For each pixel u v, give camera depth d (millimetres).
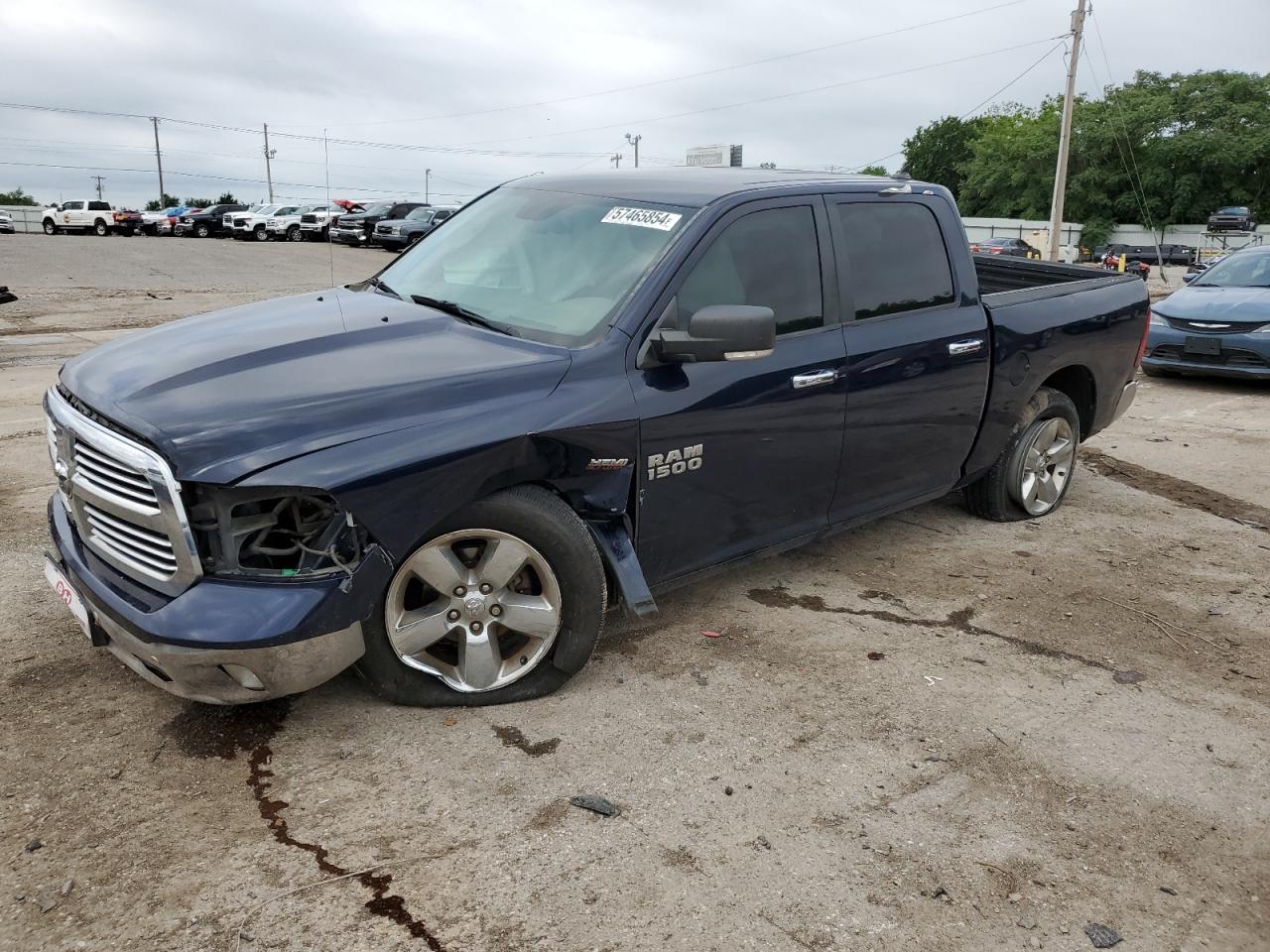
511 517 3191
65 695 3352
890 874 2686
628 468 3477
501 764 3084
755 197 4008
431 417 3049
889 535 5469
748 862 2699
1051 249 37344
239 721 3234
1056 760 3289
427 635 3211
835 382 4148
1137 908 2613
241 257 32031
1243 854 2859
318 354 3287
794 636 4121
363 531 2918
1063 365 5457
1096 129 59438
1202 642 4266
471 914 2451
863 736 3369
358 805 2846
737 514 3963
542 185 4551
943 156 84438
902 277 4570
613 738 3266
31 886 2477
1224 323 10070
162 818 2752
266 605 2797
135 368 3221
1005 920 2539
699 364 3691
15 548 4660
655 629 4125
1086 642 4215
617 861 2674
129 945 2307
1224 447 7809
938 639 4168
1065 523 5797
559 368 3361
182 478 2730
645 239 3812
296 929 2375
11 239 34062
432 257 4395
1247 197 57469
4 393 9172
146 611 2834
